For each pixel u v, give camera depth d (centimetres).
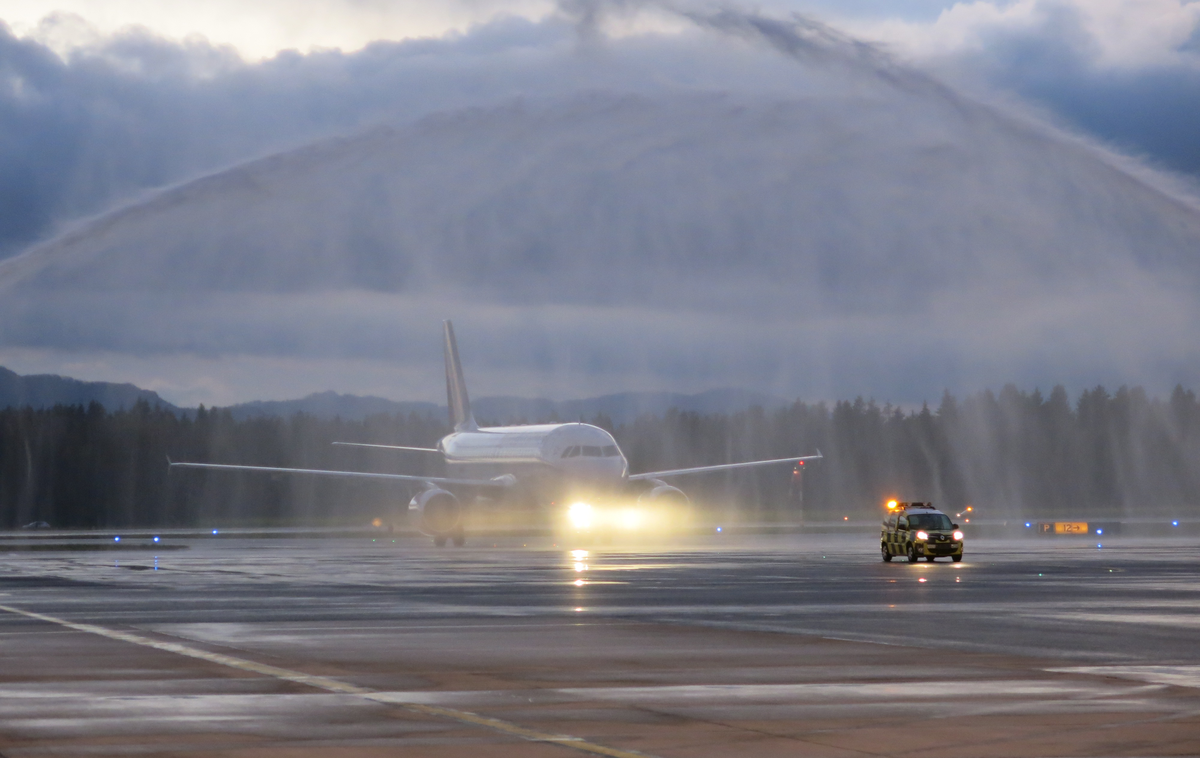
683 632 9469
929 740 5294
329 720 5731
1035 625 9981
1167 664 7638
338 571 17912
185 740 5259
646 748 5122
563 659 7869
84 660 7825
